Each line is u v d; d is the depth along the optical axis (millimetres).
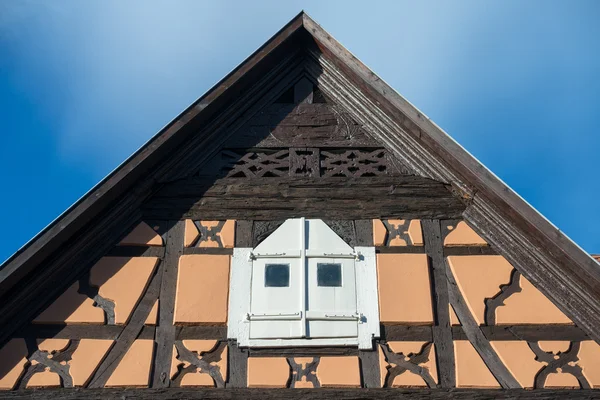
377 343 7871
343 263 8359
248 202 8898
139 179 8867
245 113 9719
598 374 7594
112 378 7609
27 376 7641
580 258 7914
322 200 8914
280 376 7633
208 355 7797
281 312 8008
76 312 8023
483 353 7773
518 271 8312
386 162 9289
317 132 9586
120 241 8578
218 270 8320
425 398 7512
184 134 9188
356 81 9750
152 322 7973
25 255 7992
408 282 8227
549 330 7910
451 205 8836
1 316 7918
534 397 7488
